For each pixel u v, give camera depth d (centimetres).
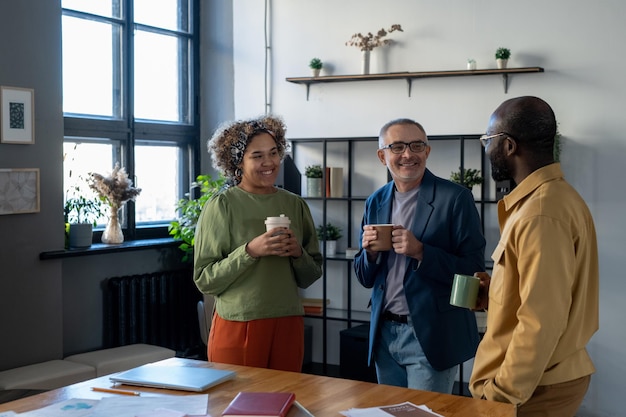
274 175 280
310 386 201
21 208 426
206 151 596
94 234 512
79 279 495
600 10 454
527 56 476
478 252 276
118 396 189
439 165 510
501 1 482
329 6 543
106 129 518
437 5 502
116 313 508
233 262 262
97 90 517
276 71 566
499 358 196
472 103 496
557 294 182
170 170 577
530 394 185
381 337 287
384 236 272
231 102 585
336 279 552
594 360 458
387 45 521
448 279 268
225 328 269
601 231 456
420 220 280
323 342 530
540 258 183
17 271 427
